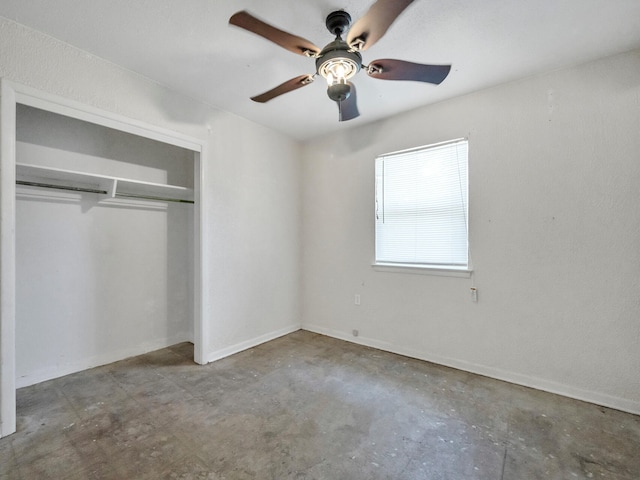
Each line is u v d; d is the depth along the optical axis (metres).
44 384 2.36
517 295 2.42
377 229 3.21
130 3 1.61
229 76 2.35
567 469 1.51
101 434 1.76
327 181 3.60
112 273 2.82
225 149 2.97
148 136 2.41
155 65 2.21
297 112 3.00
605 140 2.08
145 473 1.47
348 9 1.64
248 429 1.82
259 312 3.33
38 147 2.39
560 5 1.61
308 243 3.79
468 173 2.64
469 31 1.82
